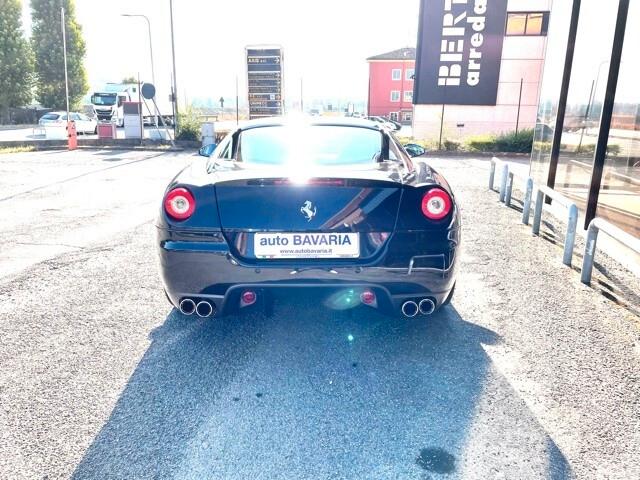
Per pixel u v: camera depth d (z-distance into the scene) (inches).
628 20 192.2
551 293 151.8
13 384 99.7
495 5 780.0
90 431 85.2
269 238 102.4
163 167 489.1
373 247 103.0
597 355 113.3
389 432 85.2
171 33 702.5
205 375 103.7
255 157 123.2
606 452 80.6
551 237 218.5
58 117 1019.9
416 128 838.5
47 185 367.9
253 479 74.5
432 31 802.2
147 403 93.5
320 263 102.3
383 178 104.0
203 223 103.0
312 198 101.7
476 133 829.2
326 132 135.6
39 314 134.5
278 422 87.9
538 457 79.2
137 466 77.0
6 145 692.1
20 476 74.5
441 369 106.3
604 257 189.6
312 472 75.8
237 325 128.1
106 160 554.9
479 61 801.6
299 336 122.0
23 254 190.4
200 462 77.9
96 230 229.5
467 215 263.4
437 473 75.6
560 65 256.4
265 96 804.6
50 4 1695.4
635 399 96.0
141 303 142.5
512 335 123.1
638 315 135.9
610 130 208.5
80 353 112.9
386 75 1811.0
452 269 107.3
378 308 108.0
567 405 93.6
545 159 276.8
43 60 1713.8
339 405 93.0
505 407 92.7
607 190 221.9
